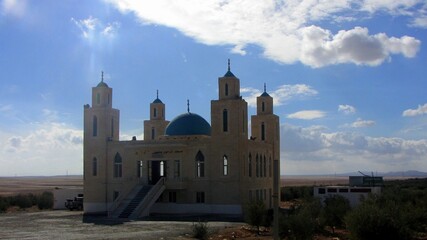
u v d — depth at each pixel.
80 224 55.19
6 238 42.66
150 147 70.94
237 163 66.44
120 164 73.12
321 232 44.31
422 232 43.06
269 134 81.81
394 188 76.06
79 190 84.88
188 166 69.00
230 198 66.50
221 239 41.81
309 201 57.69
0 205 77.75
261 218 47.22
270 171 79.94
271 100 82.94
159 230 48.19
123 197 66.81
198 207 68.06
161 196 70.00
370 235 32.06
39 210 80.69
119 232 46.75
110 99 75.62
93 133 74.62
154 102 86.56
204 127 73.62
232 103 67.12
